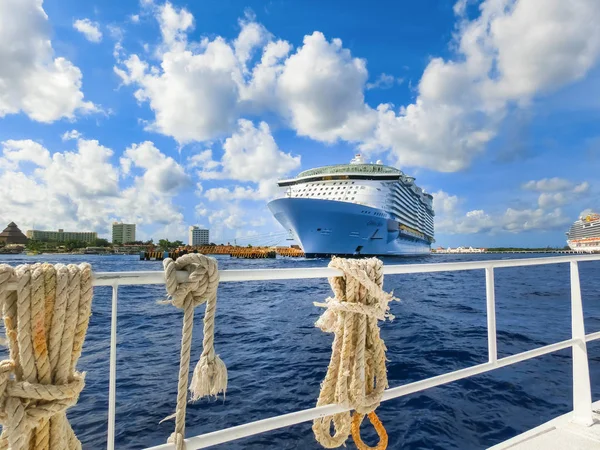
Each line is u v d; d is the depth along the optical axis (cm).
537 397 517
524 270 4025
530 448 220
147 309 1398
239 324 1107
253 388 561
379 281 156
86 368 650
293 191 4812
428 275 3244
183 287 114
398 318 1180
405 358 727
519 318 1177
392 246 4684
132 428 436
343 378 151
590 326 1060
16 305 101
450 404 497
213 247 8519
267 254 7925
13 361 101
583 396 251
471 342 859
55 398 100
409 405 496
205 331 120
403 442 407
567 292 1941
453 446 398
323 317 161
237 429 128
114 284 112
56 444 106
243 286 2475
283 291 2189
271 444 410
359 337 152
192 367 652
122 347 801
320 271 144
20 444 96
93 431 429
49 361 102
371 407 155
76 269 107
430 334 942
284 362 696
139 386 560
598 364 664
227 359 718
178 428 118
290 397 527
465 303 1548
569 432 237
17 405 96
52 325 102
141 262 5747
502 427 437
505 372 618
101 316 1228
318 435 164
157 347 801
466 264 190
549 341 875
